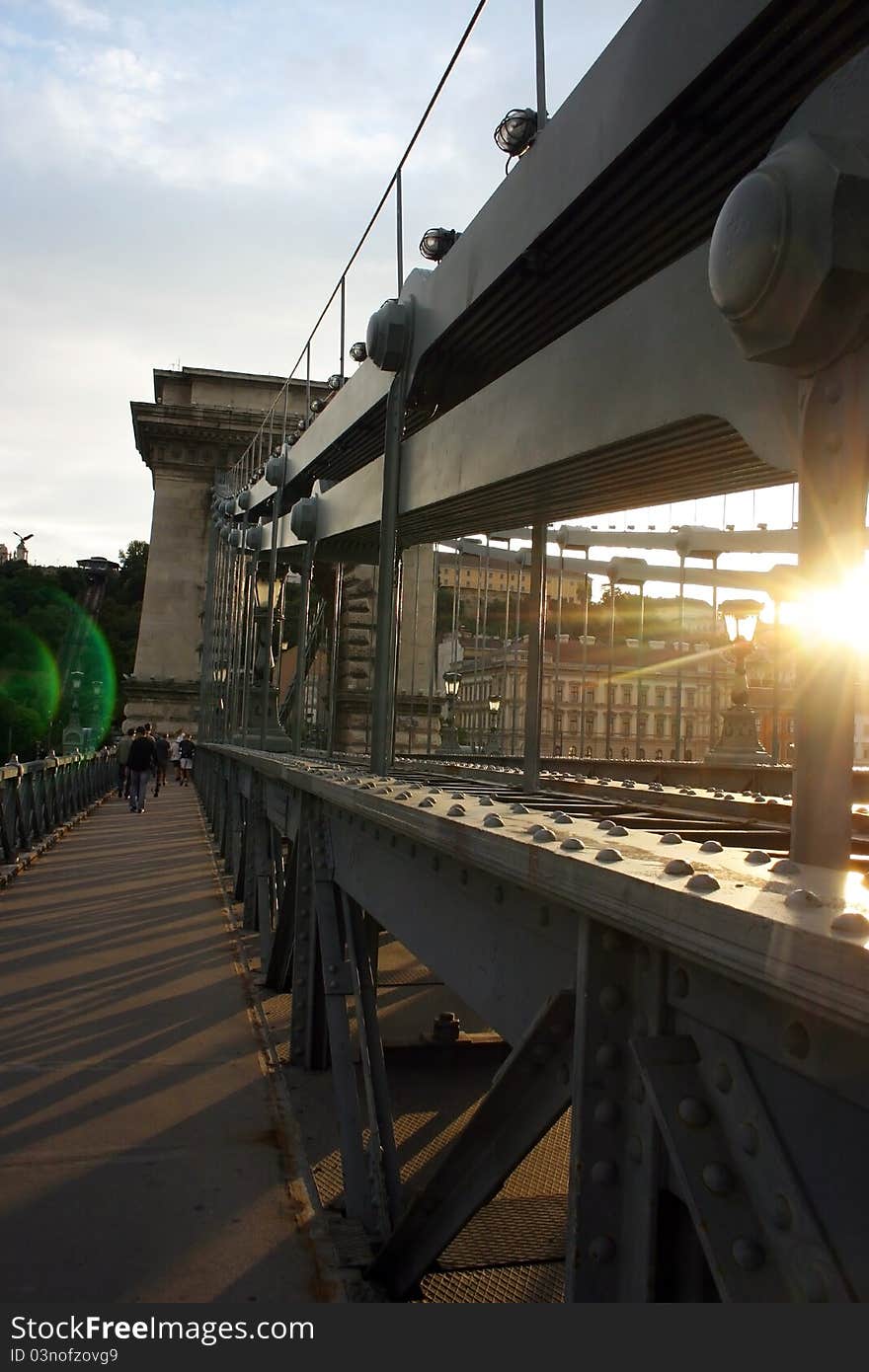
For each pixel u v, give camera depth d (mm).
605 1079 1672
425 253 4754
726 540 10633
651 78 2863
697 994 1460
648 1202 1527
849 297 1623
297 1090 4957
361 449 7938
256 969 7137
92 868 12305
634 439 2762
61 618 84625
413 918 3068
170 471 47125
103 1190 3428
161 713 45469
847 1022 983
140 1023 5570
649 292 2637
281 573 14945
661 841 2002
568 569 12906
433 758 10609
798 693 1790
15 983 6434
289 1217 3248
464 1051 5883
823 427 1783
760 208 1689
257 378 48469
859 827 3342
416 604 13188
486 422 3855
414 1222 2797
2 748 65125
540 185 3527
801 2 2375
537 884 1787
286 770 5516
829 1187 1145
